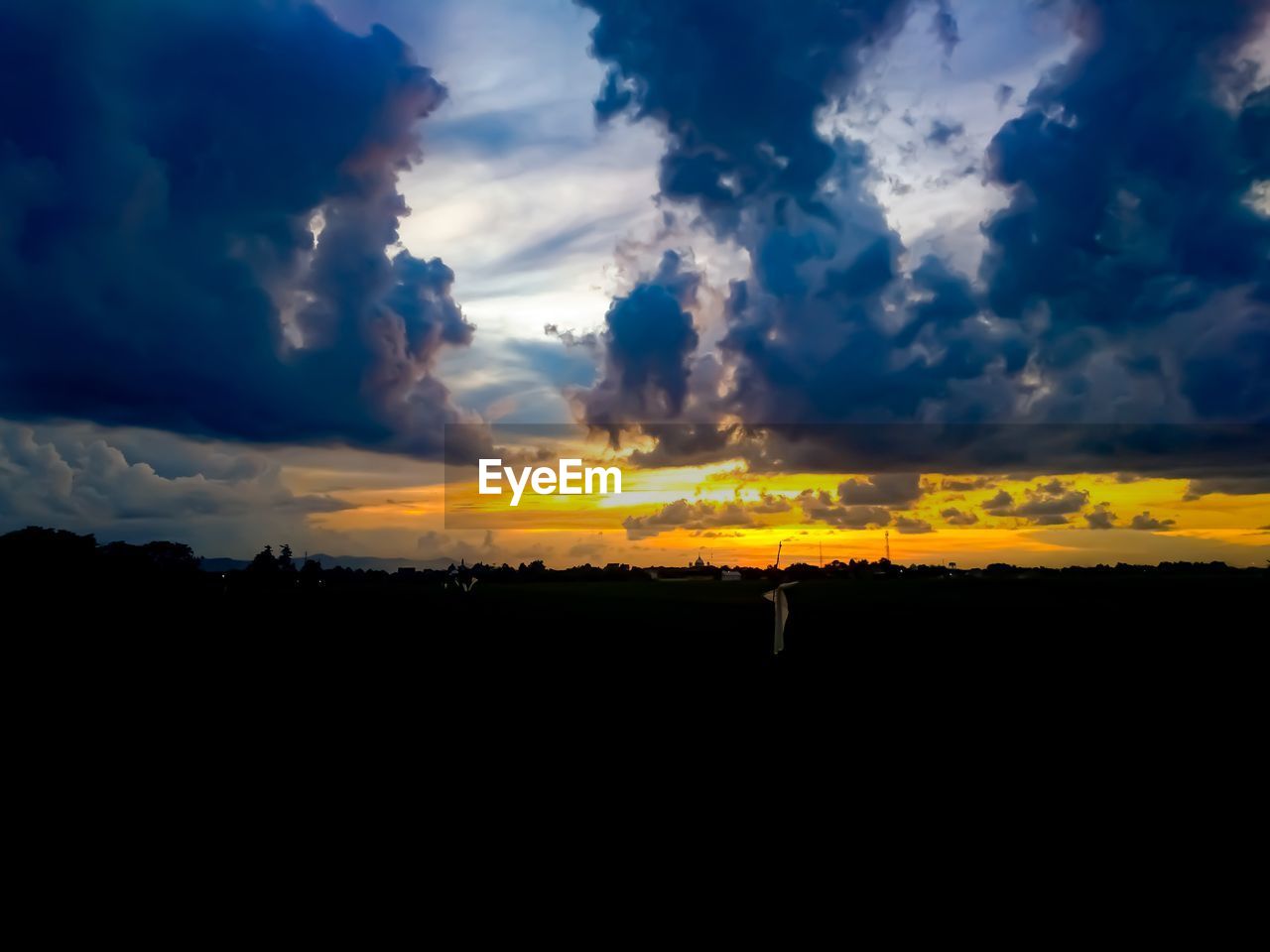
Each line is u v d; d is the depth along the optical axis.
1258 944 7.63
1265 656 35.34
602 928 7.94
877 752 15.70
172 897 8.70
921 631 49.25
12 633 43.41
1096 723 18.98
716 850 10.09
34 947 7.56
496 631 48.88
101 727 18.41
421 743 16.53
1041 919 8.20
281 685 25.28
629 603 86.81
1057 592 104.69
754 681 26.00
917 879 9.21
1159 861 9.85
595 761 14.93
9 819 11.47
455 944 7.62
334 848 10.17
